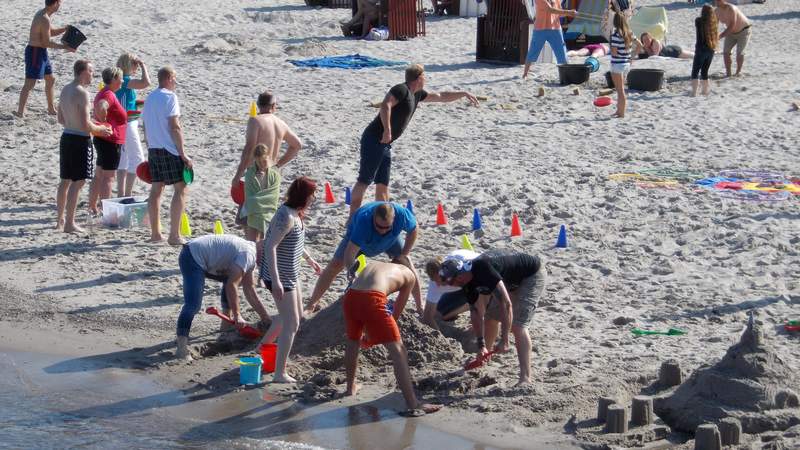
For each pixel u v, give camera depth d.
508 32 52.88
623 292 21.95
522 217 27.58
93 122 26.75
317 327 19.55
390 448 15.35
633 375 17.31
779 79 47.50
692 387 16.12
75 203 26.66
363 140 24.19
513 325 17.30
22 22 63.28
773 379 15.74
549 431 15.75
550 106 42.34
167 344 19.77
